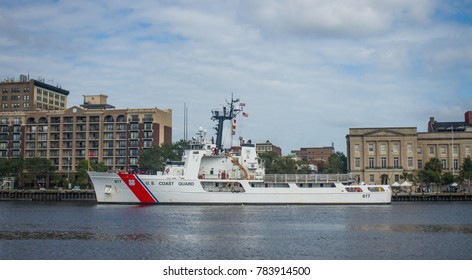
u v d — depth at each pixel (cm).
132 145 16212
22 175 16350
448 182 13688
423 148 15812
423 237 5319
